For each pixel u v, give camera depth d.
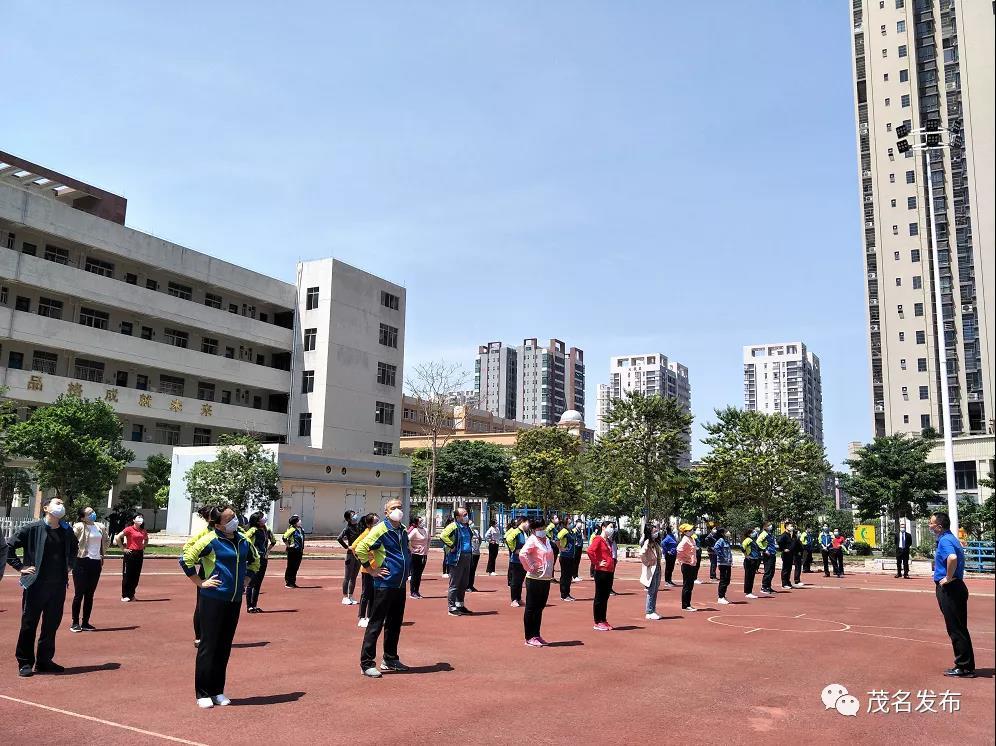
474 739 6.61
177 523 45.97
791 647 12.17
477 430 116.62
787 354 199.25
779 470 43.88
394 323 65.56
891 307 75.25
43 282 44.22
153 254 50.84
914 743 6.84
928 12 77.69
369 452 61.47
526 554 11.55
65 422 33.84
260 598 17.77
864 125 80.31
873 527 55.81
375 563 9.17
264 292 58.44
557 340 191.75
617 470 48.25
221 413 54.19
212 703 7.59
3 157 46.47
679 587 23.70
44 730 6.67
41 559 9.00
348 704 7.74
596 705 7.93
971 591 23.97
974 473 53.59
